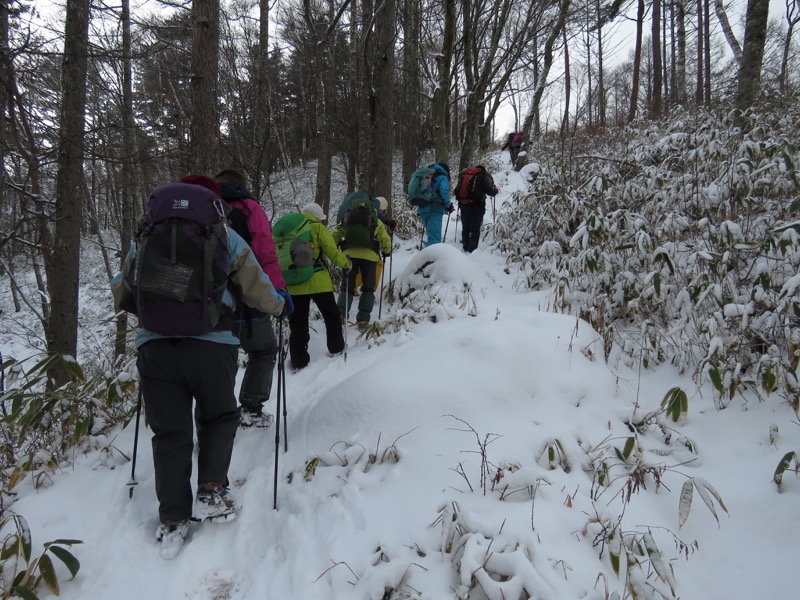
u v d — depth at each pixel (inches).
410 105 656.4
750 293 132.0
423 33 646.5
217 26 219.8
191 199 90.8
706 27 751.7
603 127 512.1
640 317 148.9
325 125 587.5
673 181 202.5
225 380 94.8
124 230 457.1
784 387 111.7
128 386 133.1
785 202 165.6
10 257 349.1
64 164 275.9
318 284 172.1
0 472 117.0
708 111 346.6
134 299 92.2
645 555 78.3
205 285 87.4
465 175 278.8
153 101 434.0
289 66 962.1
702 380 113.7
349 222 206.5
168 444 91.9
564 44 735.7
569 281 176.2
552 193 246.2
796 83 383.9
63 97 273.1
